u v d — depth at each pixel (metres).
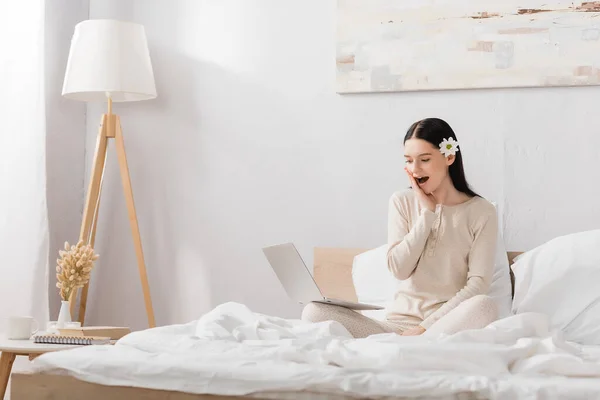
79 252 2.87
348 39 3.29
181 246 3.51
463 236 2.32
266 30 3.44
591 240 2.67
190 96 3.53
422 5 3.19
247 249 3.43
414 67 3.20
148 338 1.87
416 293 2.30
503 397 1.39
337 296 3.20
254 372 1.51
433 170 2.32
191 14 3.55
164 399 1.55
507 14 3.08
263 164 3.42
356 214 3.29
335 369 1.51
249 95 3.46
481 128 3.13
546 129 3.06
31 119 3.23
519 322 1.81
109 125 3.40
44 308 3.25
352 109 3.31
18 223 3.16
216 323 1.96
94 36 3.28
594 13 2.99
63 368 1.63
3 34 3.13
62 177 3.57
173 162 3.54
